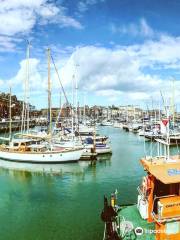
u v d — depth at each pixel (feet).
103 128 401.49
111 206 51.65
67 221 70.95
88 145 166.61
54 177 117.08
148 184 50.75
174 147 202.08
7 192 96.78
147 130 272.31
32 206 82.53
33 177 117.50
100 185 103.35
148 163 48.75
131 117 582.76
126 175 118.52
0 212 78.13
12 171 128.06
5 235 64.34
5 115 466.70
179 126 260.01
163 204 44.11
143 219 52.19
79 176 117.80
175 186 47.29
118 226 49.98
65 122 340.80
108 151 170.81
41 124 422.41
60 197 90.38
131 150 188.34
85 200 86.69
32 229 67.10
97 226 67.82
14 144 165.27
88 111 628.69
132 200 83.66
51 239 62.03
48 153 142.20
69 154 143.23
